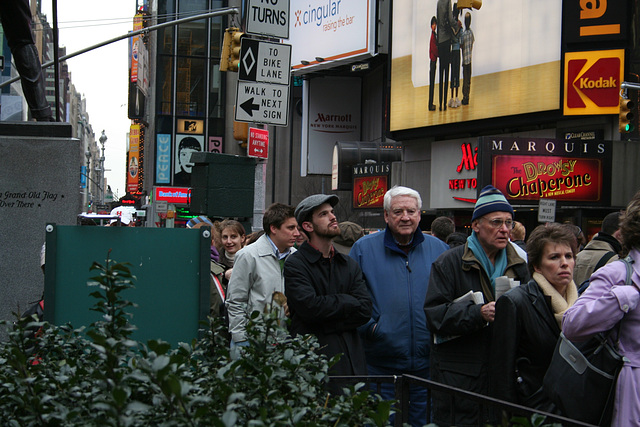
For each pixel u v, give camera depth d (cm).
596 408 383
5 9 827
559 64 2794
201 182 1227
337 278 533
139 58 6269
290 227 600
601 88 2705
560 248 454
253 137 1238
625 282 382
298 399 282
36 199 727
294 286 518
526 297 453
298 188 5956
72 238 507
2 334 698
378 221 4122
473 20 3164
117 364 256
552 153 2717
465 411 488
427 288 556
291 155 5969
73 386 282
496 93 3052
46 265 502
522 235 1016
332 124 5012
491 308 484
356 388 285
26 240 724
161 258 510
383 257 603
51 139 730
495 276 529
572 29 2750
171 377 216
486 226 524
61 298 503
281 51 1077
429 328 521
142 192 6712
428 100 3434
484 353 509
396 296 590
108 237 507
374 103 4775
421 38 3481
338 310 512
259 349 306
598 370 382
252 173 1247
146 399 273
